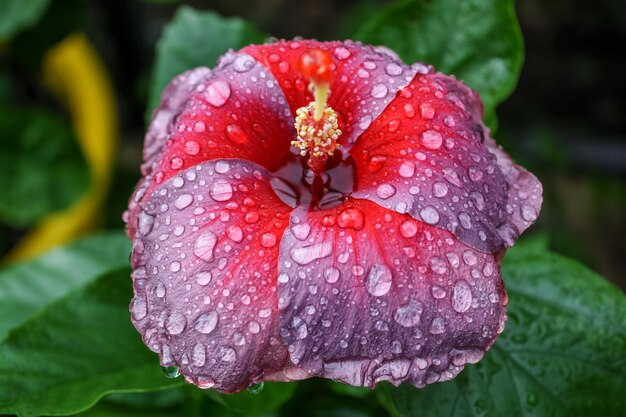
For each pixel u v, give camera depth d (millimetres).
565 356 445
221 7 858
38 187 695
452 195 378
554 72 823
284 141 416
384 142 396
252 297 370
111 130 773
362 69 412
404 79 403
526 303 456
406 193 377
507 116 825
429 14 473
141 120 879
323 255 370
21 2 622
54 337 461
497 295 375
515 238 384
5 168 689
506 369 441
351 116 408
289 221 382
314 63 380
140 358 461
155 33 852
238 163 396
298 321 365
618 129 814
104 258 547
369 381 366
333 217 378
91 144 749
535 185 395
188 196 386
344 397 488
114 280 476
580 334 449
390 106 402
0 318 526
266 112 413
